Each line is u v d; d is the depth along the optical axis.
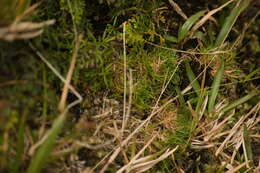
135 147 0.92
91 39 0.91
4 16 0.81
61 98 0.84
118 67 0.94
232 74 1.02
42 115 0.86
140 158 0.90
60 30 0.89
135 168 0.90
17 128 0.83
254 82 1.03
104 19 0.95
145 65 0.96
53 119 0.85
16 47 0.84
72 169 0.87
